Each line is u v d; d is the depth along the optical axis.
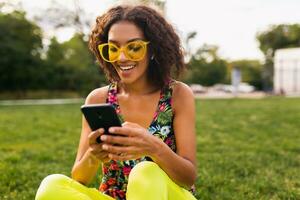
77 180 2.70
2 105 23.61
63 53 41.75
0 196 4.32
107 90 2.92
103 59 2.76
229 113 15.22
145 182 2.17
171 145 2.78
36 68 39.81
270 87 55.19
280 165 6.03
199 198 4.34
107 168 2.81
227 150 7.29
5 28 38.94
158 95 2.80
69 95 40.38
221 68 64.31
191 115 2.75
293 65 39.69
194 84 58.75
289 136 9.09
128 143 2.25
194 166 2.59
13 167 5.67
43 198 2.31
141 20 2.62
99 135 2.27
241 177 5.31
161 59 2.72
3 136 9.18
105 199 2.47
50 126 11.18
